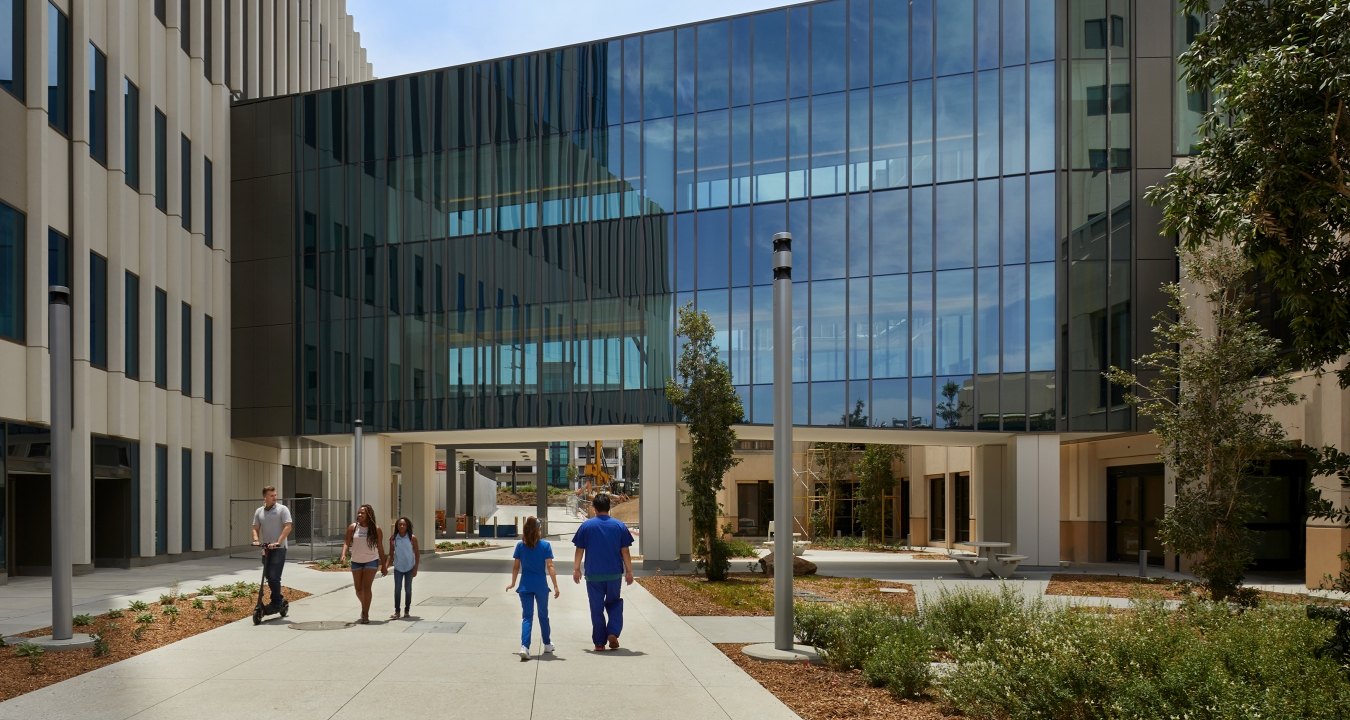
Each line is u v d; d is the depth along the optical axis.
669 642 11.80
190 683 8.87
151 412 25.88
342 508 40.09
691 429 21.53
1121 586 20.53
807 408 26.80
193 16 29.66
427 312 30.02
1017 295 25.94
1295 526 25.70
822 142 27.47
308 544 29.92
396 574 14.09
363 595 13.48
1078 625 8.56
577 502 96.62
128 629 12.27
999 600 11.95
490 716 7.66
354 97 31.30
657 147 28.59
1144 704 6.36
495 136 29.97
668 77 28.72
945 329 26.27
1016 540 25.73
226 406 31.06
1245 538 15.61
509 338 29.19
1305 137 7.32
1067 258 25.89
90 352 23.14
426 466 33.62
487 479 63.38
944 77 26.84
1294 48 7.30
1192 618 11.30
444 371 29.67
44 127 21.36
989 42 26.66
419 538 33.22
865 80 27.33
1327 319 7.57
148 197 26.20
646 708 7.99
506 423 28.92
